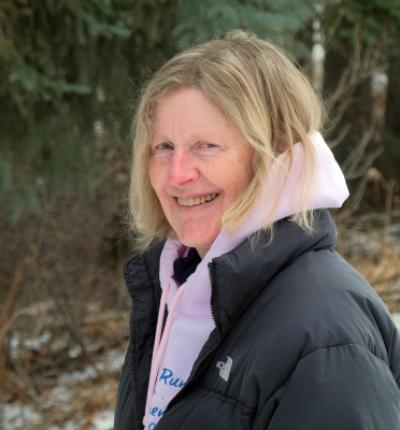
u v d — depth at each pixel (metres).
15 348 4.54
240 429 1.04
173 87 1.18
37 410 3.99
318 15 4.70
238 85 1.12
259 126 1.12
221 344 1.12
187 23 3.55
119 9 3.66
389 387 0.98
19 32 3.59
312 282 1.06
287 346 1.01
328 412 0.95
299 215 1.11
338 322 1.00
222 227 1.17
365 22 4.85
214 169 1.16
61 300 4.89
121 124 4.11
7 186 3.46
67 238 5.13
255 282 1.09
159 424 1.15
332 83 6.73
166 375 1.25
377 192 7.14
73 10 3.50
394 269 5.46
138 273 1.48
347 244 5.79
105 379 4.36
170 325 1.29
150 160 1.30
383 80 8.04
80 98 3.96
